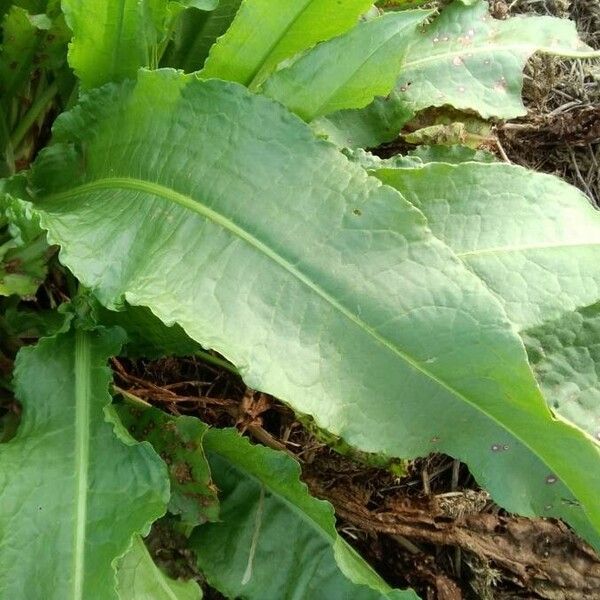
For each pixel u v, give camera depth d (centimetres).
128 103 30
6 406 33
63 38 32
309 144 28
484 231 33
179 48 36
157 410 32
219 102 28
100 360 30
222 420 38
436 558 38
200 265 27
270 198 27
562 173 47
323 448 38
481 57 41
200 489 31
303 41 31
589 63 50
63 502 27
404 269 27
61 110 37
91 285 28
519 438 28
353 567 31
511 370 26
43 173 33
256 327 26
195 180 28
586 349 34
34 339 33
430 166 33
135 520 27
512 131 46
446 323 26
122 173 30
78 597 26
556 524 37
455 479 39
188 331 26
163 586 30
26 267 30
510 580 37
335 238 27
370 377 27
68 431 29
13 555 26
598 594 36
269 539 33
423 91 40
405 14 31
